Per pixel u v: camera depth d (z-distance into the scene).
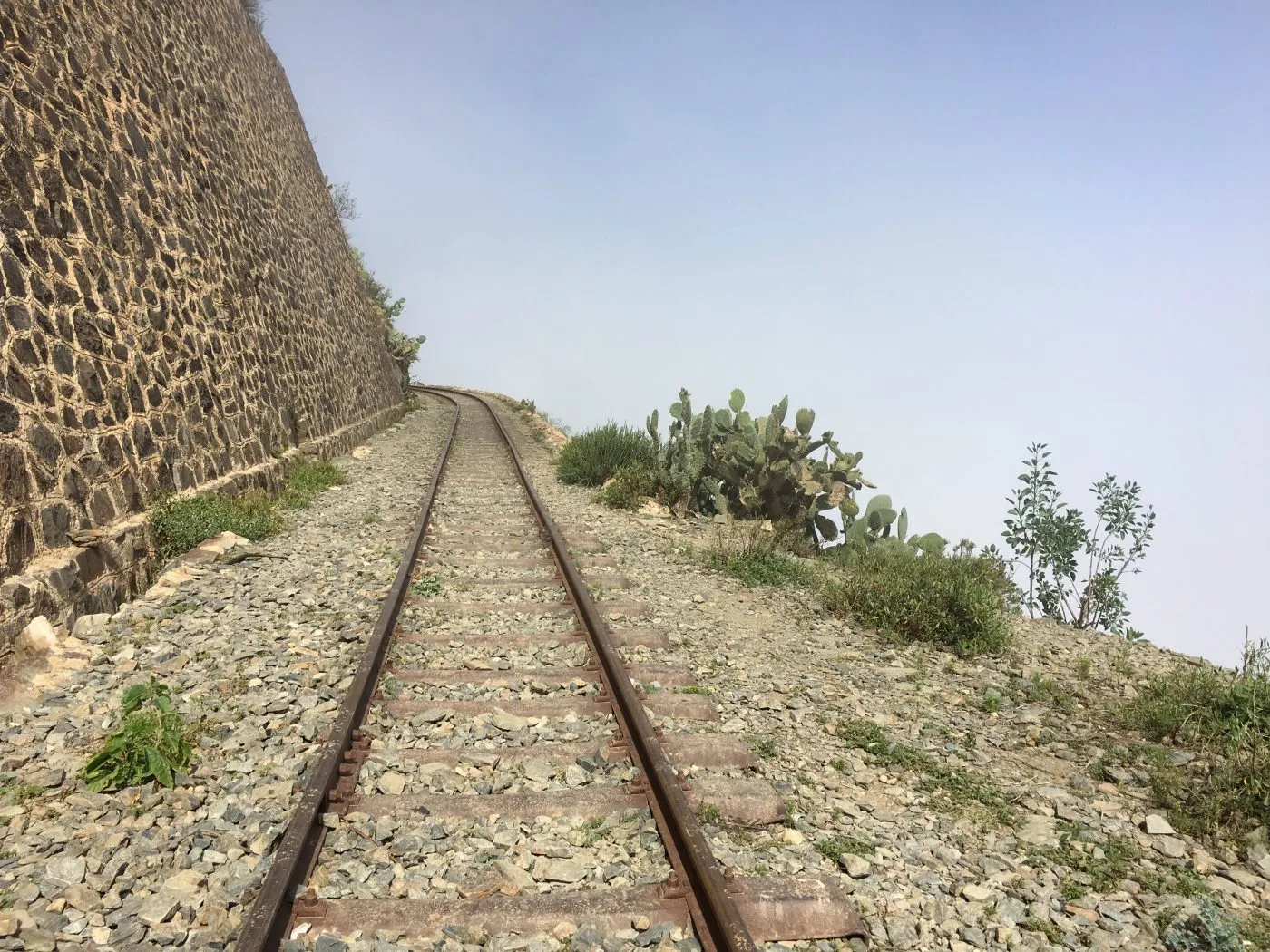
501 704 4.83
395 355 33.53
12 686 4.85
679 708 4.96
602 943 2.94
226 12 16.53
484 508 11.23
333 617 6.39
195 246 11.09
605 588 7.63
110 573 6.62
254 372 12.51
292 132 20.81
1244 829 4.04
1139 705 5.44
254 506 9.56
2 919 2.89
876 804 4.15
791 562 9.21
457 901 3.09
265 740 4.40
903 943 3.11
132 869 3.29
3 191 6.64
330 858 3.36
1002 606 8.05
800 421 11.35
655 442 12.70
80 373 7.21
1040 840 3.90
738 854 3.49
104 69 9.47
